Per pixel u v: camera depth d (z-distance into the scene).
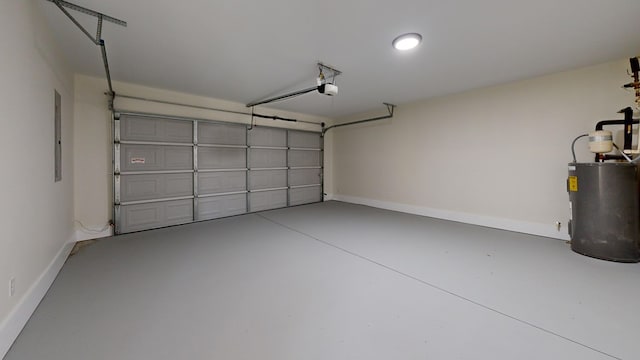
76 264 2.86
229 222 4.91
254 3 2.15
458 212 4.91
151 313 1.92
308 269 2.73
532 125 4.01
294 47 2.96
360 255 3.15
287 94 4.89
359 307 2.01
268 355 1.50
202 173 5.06
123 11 2.26
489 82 4.20
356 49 3.00
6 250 1.56
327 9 2.23
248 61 3.34
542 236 3.93
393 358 1.48
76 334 1.67
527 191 4.08
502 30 2.57
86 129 3.81
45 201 2.29
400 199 5.92
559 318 1.86
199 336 1.66
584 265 2.81
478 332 1.71
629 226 2.85
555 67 3.56
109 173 4.04
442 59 3.29
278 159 6.35
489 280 2.47
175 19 2.39
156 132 4.48
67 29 2.54
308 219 5.15
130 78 3.98
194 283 2.40
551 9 2.21
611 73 3.36
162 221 4.57
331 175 7.59
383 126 6.23
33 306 1.92
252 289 2.29
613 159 3.19
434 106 5.21
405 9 2.22
